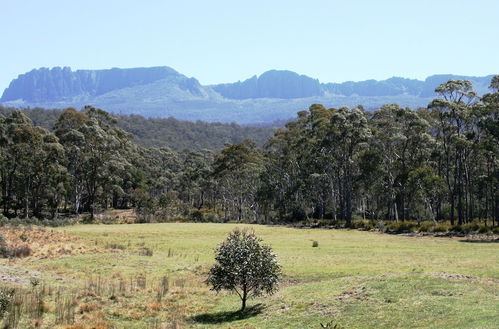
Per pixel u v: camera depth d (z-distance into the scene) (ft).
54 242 146.20
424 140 236.22
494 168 214.90
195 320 68.49
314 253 127.65
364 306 62.80
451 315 54.13
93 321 63.93
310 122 299.38
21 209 302.66
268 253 72.49
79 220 273.33
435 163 271.69
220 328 63.05
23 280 87.86
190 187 398.62
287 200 305.12
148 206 310.24
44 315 65.16
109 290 83.61
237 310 72.74
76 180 310.65
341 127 244.22
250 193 354.95
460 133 208.95
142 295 81.76
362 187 272.10
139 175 391.04
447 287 65.98
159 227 234.38
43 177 289.74
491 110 173.47
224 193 370.73
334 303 66.23
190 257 125.08
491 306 55.42
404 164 237.45
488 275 82.33
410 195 230.68
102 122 372.58
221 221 311.47
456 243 150.10
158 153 510.58
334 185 306.14
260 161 344.69
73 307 70.08
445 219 264.31
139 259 116.98
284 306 69.87
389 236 185.68
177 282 92.79
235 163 329.31
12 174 286.66
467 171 225.76
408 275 74.18
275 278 72.08
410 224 199.11
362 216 319.88
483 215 283.18
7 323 58.95
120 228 224.12
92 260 113.50
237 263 70.74
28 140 274.16
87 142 308.81
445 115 204.74
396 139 228.22
